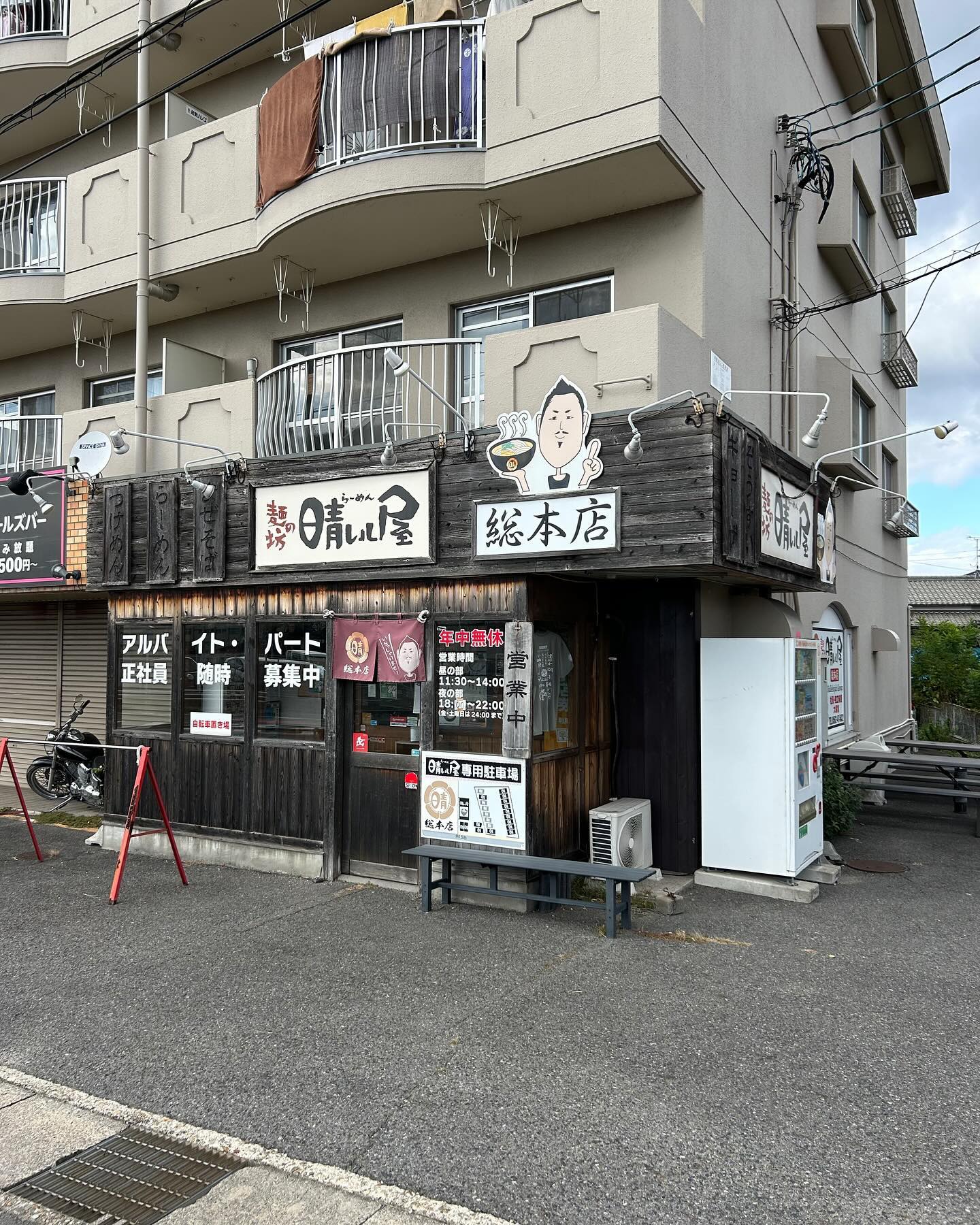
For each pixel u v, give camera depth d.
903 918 6.11
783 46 9.54
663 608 7.27
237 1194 2.99
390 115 7.50
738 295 7.99
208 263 8.92
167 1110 3.54
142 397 9.18
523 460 6.11
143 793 8.25
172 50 10.31
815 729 7.34
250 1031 4.24
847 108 12.52
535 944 5.47
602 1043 4.07
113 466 9.26
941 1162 3.12
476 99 7.31
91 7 10.57
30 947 5.49
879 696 14.52
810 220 10.46
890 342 14.98
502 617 6.29
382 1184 3.02
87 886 6.93
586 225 7.68
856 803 9.70
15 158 12.76
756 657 6.85
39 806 10.55
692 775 7.11
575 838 6.80
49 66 10.82
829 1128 3.34
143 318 9.23
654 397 6.08
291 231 8.02
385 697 7.02
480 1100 3.56
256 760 7.54
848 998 4.63
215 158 8.99
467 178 7.19
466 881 6.44
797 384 9.45
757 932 5.75
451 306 8.53
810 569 7.76
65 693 11.52
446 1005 4.51
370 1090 3.65
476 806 6.30
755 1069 3.82
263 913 6.15
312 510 7.18
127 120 11.52
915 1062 3.90
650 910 6.23
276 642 7.56
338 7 9.47
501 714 6.30
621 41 6.57
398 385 8.34
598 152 6.61
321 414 8.31
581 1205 2.90
